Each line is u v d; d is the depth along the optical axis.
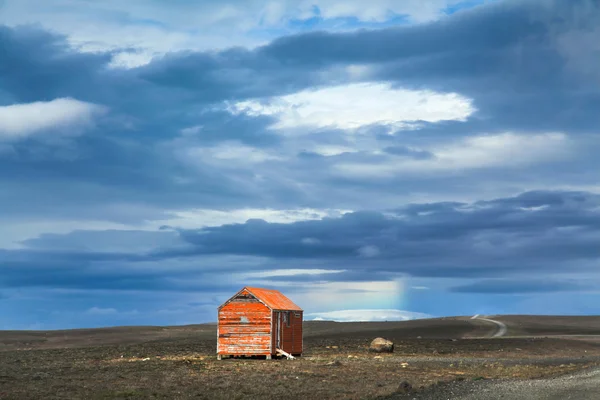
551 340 86.81
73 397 28.62
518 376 40.12
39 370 42.16
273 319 53.16
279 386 33.66
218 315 53.72
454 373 42.19
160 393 30.23
